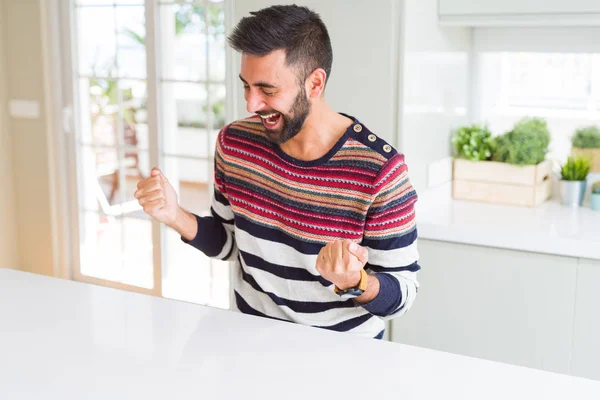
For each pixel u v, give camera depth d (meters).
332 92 2.76
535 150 2.88
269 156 1.66
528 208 2.87
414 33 2.68
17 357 1.38
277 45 1.45
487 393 1.24
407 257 1.60
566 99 3.00
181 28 3.93
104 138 4.33
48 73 4.10
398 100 2.66
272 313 1.71
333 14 2.71
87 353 1.39
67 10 4.07
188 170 7.33
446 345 2.68
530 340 2.53
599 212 2.80
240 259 1.79
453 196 3.06
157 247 4.03
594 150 2.95
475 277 2.58
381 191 1.56
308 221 1.62
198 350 1.41
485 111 3.20
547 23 2.58
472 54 3.18
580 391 1.25
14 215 4.35
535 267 2.47
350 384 1.27
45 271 4.34
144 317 1.58
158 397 1.22
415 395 1.23
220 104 3.87
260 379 1.29
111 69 4.14
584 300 2.41
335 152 1.59
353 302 1.65
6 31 4.14
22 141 4.24
